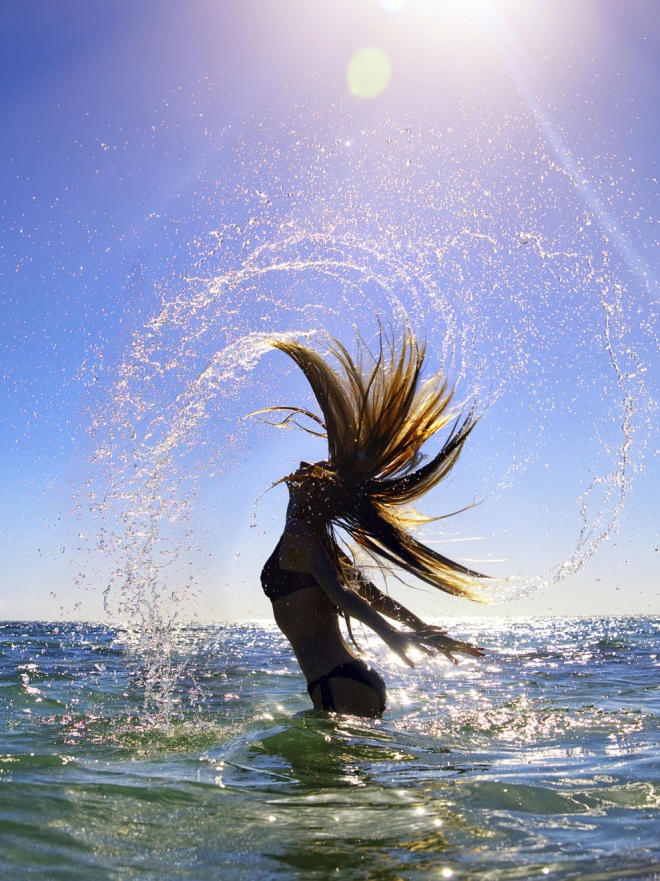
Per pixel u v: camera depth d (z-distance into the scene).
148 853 1.68
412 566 3.79
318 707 3.31
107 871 1.56
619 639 12.74
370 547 3.76
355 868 1.57
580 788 2.24
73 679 5.00
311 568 3.31
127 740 3.01
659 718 3.77
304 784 2.29
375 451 3.71
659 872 1.50
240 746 2.83
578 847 1.69
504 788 2.22
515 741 3.12
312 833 1.81
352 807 2.03
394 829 1.84
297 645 3.42
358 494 3.70
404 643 3.13
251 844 1.74
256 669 5.86
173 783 2.29
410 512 3.89
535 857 1.63
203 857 1.65
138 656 5.98
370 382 3.74
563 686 5.20
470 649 3.15
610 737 3.23
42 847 1.70
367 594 3.67
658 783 2.30
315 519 3.53
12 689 4.47
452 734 3.23
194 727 3.30
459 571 3.85
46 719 3.52
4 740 3.01
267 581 3.50
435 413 3.84
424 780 2.34
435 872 1.53
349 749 2.78
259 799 2.11
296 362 3.86
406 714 3.80
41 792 2.15
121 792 2.17
